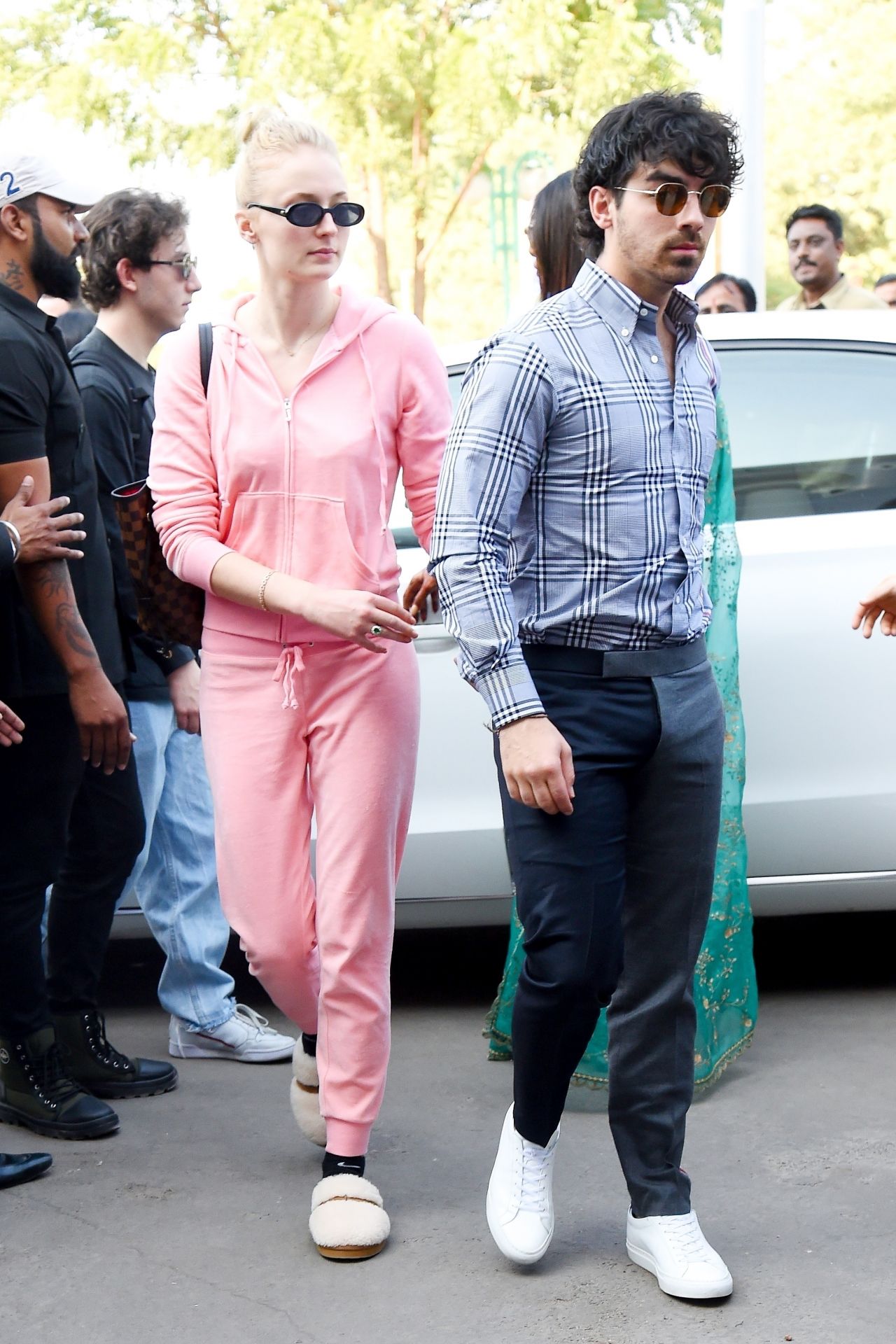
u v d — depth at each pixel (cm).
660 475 252
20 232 325
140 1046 412
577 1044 265
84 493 340
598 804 255
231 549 293
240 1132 350
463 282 1705
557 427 250
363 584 289
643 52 1302
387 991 296
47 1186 321
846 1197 304
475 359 257
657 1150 273
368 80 1326
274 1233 297
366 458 289
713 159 243
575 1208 304
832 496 408
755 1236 288
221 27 1376
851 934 487
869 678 400
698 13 1346
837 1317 259
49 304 485
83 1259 288
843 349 416
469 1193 312
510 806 261
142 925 421
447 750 404
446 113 1334
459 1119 351
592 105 1312
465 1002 436
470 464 249
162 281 378
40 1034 348
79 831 360
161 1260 287
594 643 254
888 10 2303
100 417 366
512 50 1292
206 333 295
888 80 2300
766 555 400
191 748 400
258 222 285
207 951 398
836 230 695
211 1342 258
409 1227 297
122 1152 338
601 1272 278
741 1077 369
